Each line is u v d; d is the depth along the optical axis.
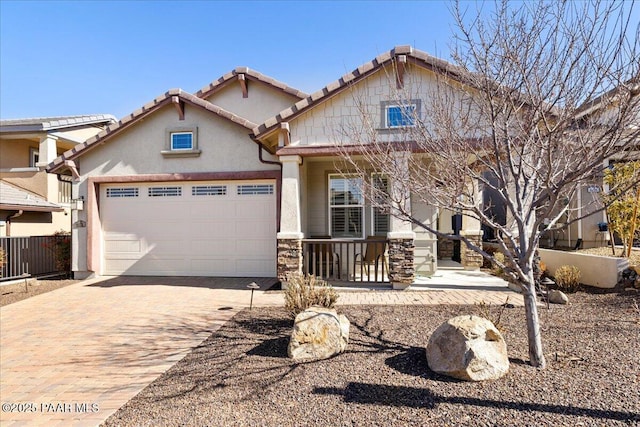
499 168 4.79
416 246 11.36
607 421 3.21
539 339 4.43
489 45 4.59
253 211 11.66
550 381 3.97
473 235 12.55
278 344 5.54
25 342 6.08
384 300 8.09
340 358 4.84
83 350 5.66
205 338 6.00
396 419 3.40
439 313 6.92
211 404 3.82
